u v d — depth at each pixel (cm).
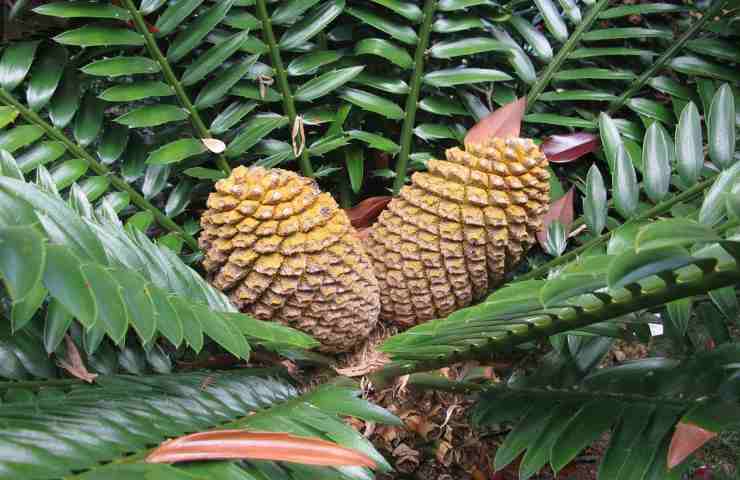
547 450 107
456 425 143
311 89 139
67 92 131
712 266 83
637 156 140
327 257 117
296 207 115
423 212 123
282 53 147
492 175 120
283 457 86
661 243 72
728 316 110
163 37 133
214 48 133
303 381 130
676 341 117
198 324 89
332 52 142
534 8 159
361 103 142
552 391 117
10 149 124
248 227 113
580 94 145
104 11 127
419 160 146
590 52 145
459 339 107
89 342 99
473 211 120
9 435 84
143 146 138
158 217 136
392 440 138
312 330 123
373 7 144
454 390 127
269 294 118
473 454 143
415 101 144
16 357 108
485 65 155
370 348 134
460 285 126
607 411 107
